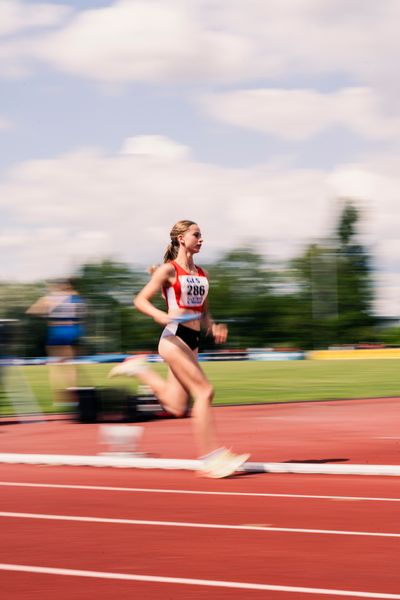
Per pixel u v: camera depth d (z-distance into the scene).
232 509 6.73
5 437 12.10
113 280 115.25
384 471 8.36
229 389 23.34
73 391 13.96
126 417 13.76
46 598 4.49
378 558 5.23
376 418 14.58
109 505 6.93
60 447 10.93
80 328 17.95
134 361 8.58
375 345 104.94
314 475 8.45
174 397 8.57
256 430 12.75
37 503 7.02
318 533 5.89
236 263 112.44
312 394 21.30
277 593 4.56
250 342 112.12
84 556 5.34
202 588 4.67
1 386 16.47
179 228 8.50
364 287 112.19
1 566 5.12
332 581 4.78
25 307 110.88
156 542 5.68
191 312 8.45
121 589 4.65
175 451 10.44
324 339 111.62
